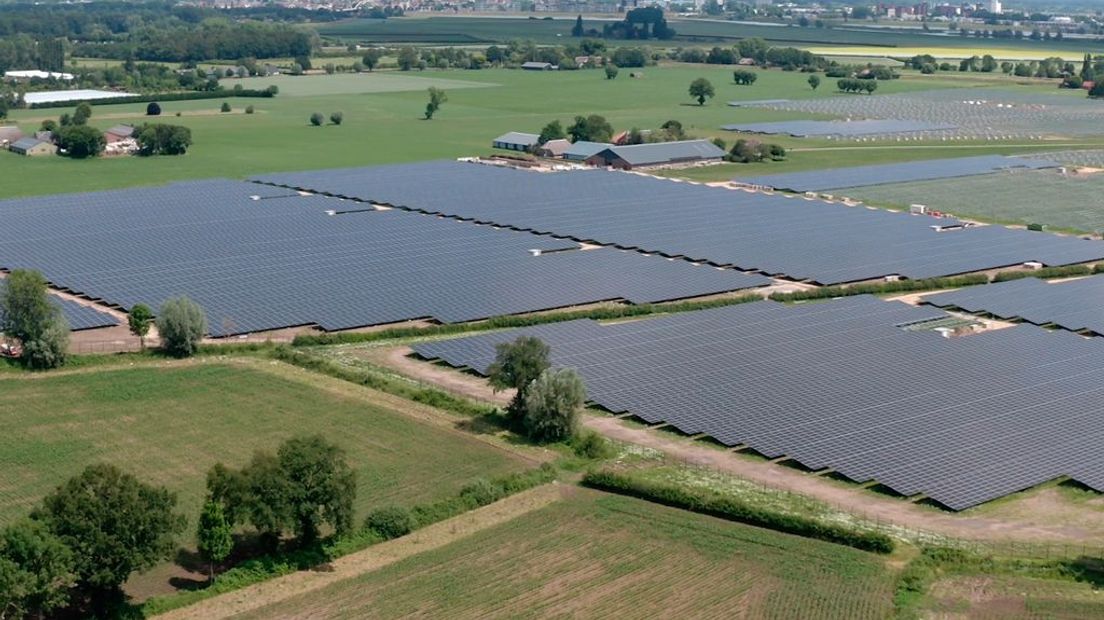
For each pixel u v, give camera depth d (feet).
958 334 628.69
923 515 429.79
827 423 498.69
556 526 416.46
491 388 547.08
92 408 516.32
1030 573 390.63
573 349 588.91
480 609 361.71
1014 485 448.24
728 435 488.85
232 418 506.89
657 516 425.69
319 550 390.01
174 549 362.94
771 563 394.52
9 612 331.16
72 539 341.82
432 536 407.44
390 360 586.86
